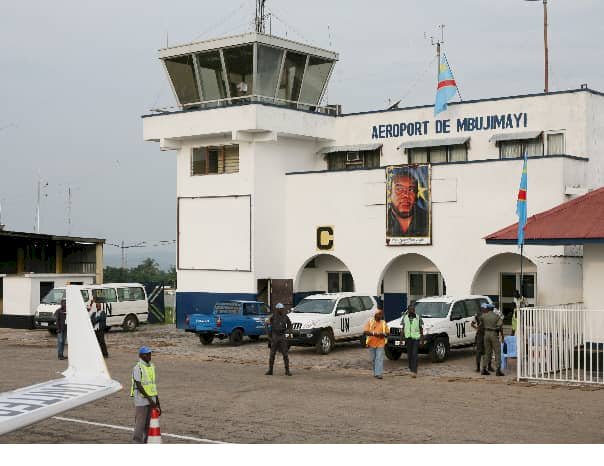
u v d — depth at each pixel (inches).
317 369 1002.7
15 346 1321.4
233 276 1487.5
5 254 1899.6
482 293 1357.0
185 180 1556.3
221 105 1502.2
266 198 1478.8
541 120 1347.2
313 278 1558.8
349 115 1550.2
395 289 1461.6
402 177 1364.4
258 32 1480.1
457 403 738.2
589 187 1296.8
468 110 1418.6
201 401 760.3
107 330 1561.3
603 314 920.9
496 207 1269.7
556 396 772.0
